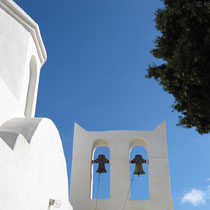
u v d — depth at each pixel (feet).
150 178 37.50
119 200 36.58
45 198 24.36
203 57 18.89
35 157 22.80
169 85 21.27
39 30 35.53
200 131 21.01
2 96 26.78
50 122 27.12
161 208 35.73
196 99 20.02
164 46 21.27
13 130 23.31
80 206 36.76
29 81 36.50
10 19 32.07
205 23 19.56
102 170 38.91
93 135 40.73
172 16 20.45
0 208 17.26
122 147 39.60
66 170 30.40
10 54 31.09
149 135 40.19
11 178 18.74
